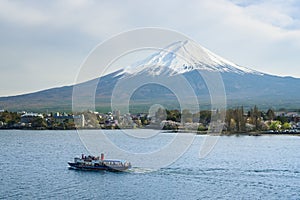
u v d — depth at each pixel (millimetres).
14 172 62781
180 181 54000
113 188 50688
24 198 46750
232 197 46781
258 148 94125
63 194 48469
